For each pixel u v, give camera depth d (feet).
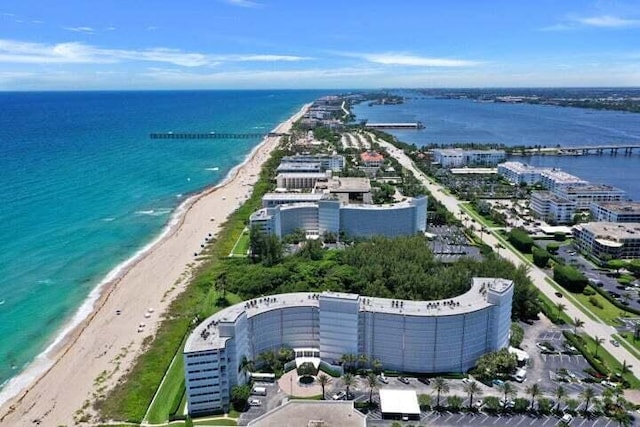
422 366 601.21
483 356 602.44
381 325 598.34
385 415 522.88
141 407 545.44
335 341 609.42
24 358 655.35
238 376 554.46
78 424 523.70
